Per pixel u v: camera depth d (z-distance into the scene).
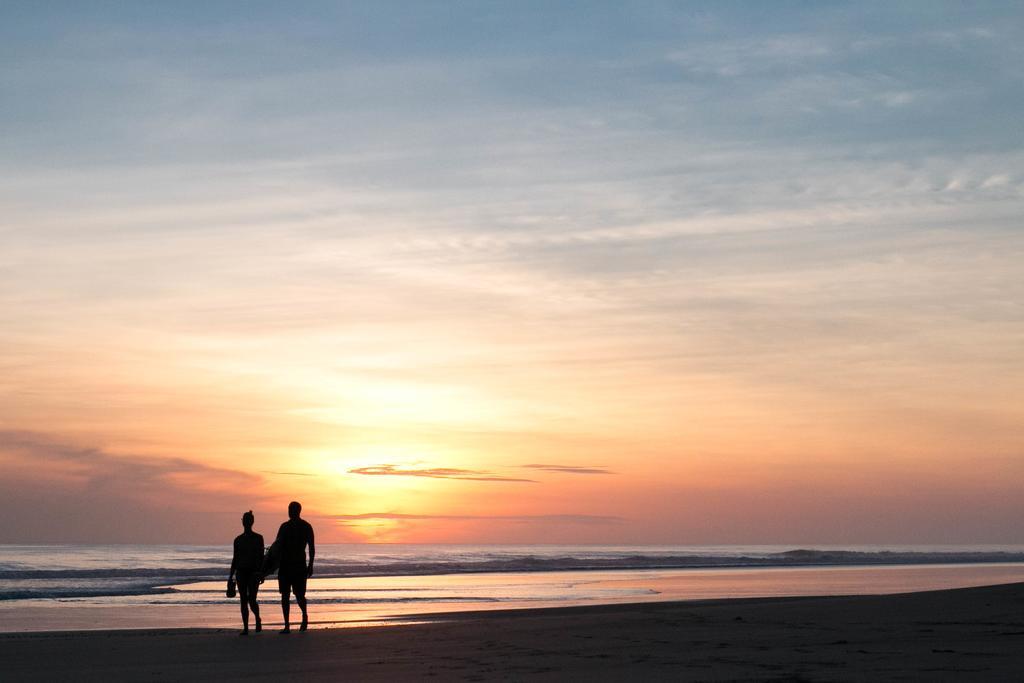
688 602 21.77
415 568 63.06
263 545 14.80
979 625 12.48
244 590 14.48
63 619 21.11
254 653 11.19
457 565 67.00
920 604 16.16
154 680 8.72
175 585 38.31
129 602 27.59
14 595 30.92
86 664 10.17
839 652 9.66
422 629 14.41
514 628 14.29
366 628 14.88
